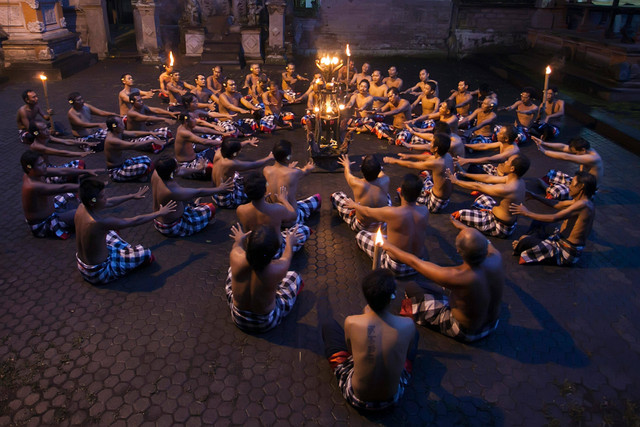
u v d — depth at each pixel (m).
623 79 11.09
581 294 4.60
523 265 5.05
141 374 3.59
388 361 2.95
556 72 13.23
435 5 17.08
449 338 4.02
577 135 9.26
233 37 15.83
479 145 6.98
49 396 3.39
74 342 3.88
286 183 5.29
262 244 3.40
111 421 3.21
